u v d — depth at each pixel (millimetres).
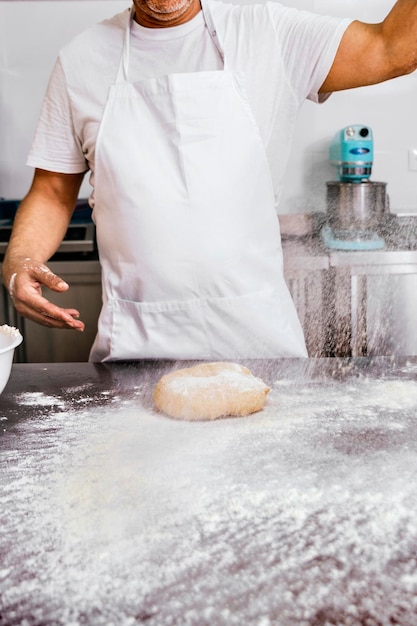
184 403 849
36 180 1370
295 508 635
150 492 674
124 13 1286
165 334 1245
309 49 1191
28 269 1098
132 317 1265
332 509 632
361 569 541
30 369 1094
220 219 1205
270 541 583
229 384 864
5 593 528
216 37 1217
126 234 1230
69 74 1263
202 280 1214
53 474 721
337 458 732
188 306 1228
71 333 2102
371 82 1208
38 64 2367
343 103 2287
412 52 1138
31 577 546
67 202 1369
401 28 1120
